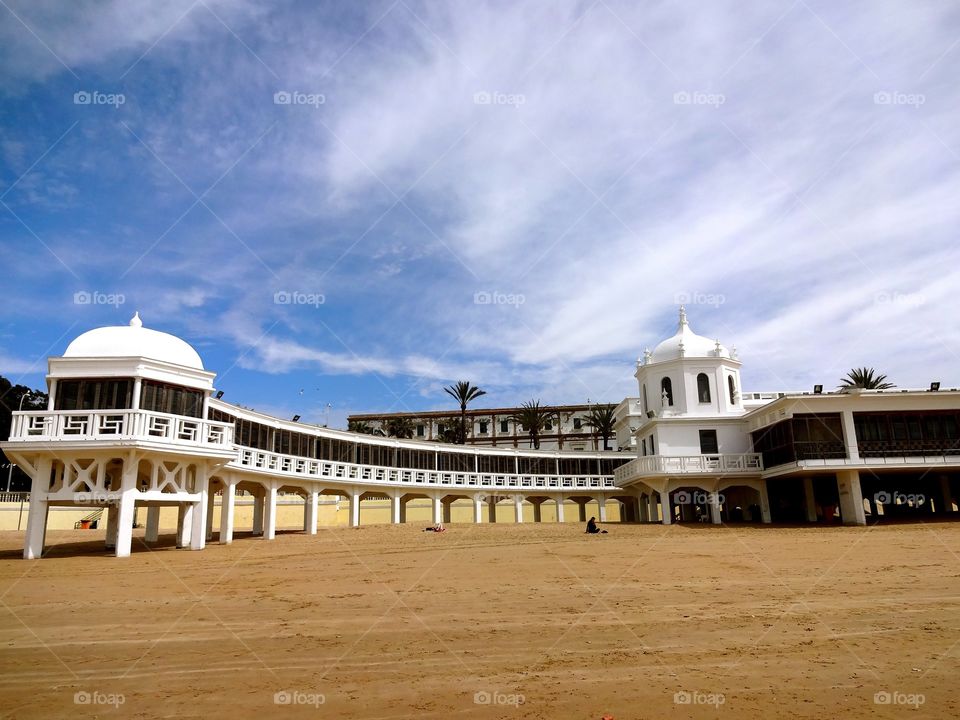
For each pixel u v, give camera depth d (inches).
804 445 1461.6
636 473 1763.0
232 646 406.3
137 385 1012.5
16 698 310.0
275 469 1503.4
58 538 1573.6
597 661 359.9
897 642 390.6
